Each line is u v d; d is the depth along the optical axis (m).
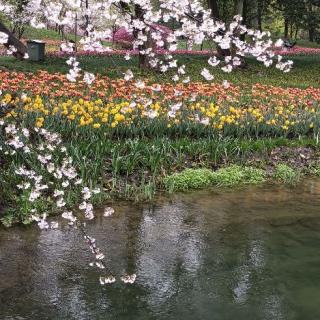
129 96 10.92
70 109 10.02
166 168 9.10
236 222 7.16
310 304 5.01
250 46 7.76
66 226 6.77
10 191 7.38
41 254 5.91
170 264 5.79
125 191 8.02
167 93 11.35
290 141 10.82
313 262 5.92
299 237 6.67
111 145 9.02
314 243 6.48
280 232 6.82
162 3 7.60
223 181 8.84
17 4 14.33
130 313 4.74
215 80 19.00
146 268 5.67
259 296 5.13
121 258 5.90
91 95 11.31
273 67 24.22
